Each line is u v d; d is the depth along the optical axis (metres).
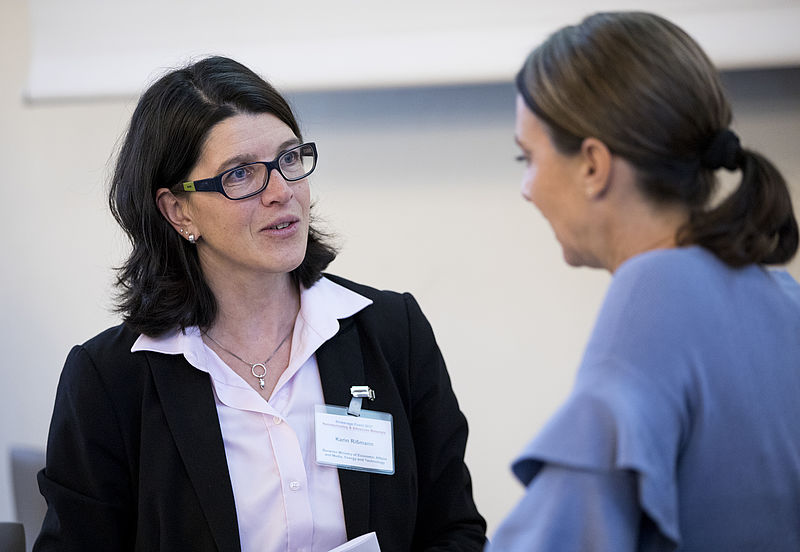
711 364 2.68
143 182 4.44
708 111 2.77
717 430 2.67
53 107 8.91
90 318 9.11
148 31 8.08
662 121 2.71
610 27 2.84
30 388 9.26
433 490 4.73
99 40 8.16
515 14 7.55
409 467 4.54
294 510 4.33
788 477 2.74
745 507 2.70
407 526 4.51
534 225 8.40
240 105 4.36
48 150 8.98
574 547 2.57
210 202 4.30
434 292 8.62
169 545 4.24
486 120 8.31
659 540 2.66
